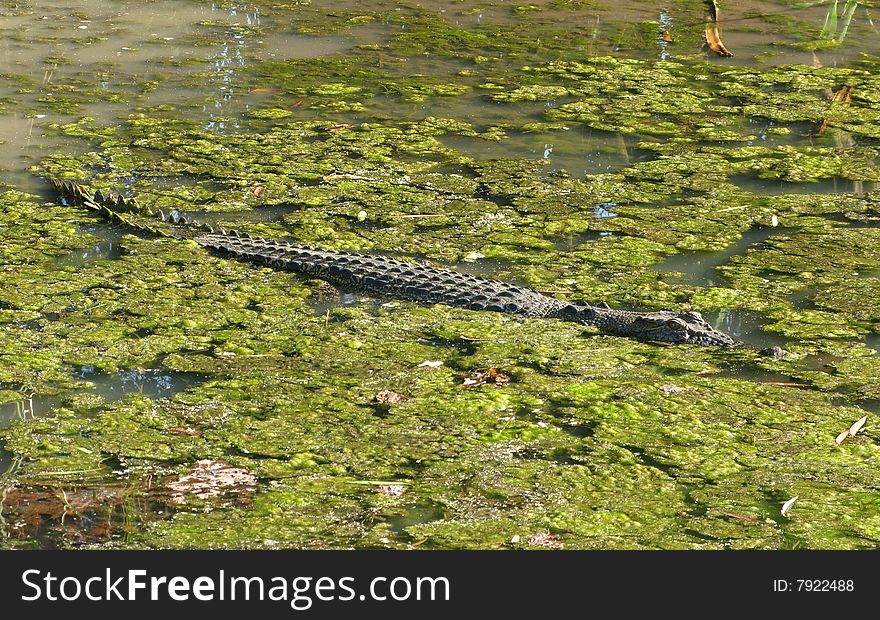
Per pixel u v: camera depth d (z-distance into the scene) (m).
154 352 8.35
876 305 9.24
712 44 16.89
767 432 7.32
